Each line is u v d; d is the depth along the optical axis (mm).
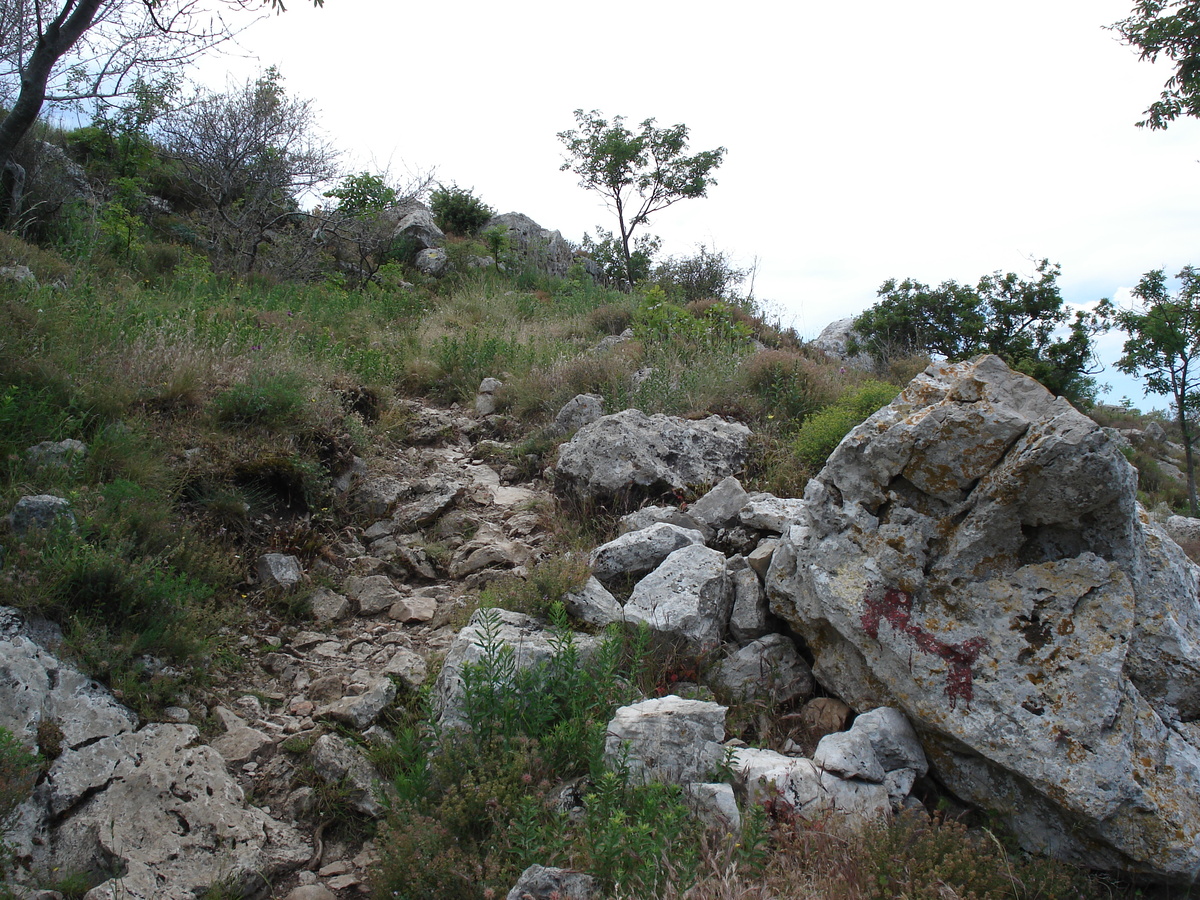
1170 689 2918
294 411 5816
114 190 12680
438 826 2645
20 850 2592
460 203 23406
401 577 5043
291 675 3920
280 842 2893
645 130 24562
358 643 4285
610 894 2330
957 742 3031
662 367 8430
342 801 3102
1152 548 3150
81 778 2865
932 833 2645
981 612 3082
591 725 3025
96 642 3410
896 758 3072
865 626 3266
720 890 2295
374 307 12055
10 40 6336
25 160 10680
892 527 3346
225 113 14094
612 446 5824
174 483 4691
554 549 5375
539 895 2355
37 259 8250
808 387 7891
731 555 4875
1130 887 2730
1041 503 2975
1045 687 2857
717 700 3699
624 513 5719
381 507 5734
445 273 17062
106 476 4539
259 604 4395
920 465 3289
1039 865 2686
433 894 2482
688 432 6301
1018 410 3217
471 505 6117
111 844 2652
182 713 3402
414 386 9070
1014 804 2916
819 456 6098
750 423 7371
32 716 2979
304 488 5293
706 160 24484
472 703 3111
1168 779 2660
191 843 2748
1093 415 22078
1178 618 3025
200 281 9992
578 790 2900
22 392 4707
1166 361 16516
